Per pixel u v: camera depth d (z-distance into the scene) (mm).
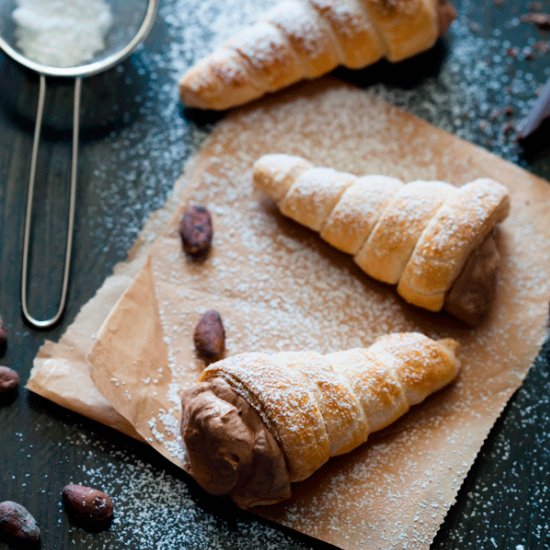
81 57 752
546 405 713
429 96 771
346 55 760
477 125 766
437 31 767
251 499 676
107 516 681
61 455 695
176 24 780
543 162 761
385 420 690
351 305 725
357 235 717
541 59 784
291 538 684
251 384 668
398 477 691
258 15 787
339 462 694
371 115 761
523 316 725
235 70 747
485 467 701
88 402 698
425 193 716
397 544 678
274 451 665
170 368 707
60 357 707
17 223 733
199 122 759
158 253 727
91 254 729
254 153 751
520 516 693
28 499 687
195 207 730
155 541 682
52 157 745
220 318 711
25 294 718
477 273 708
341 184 722
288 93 766
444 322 724
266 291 725
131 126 755
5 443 695
